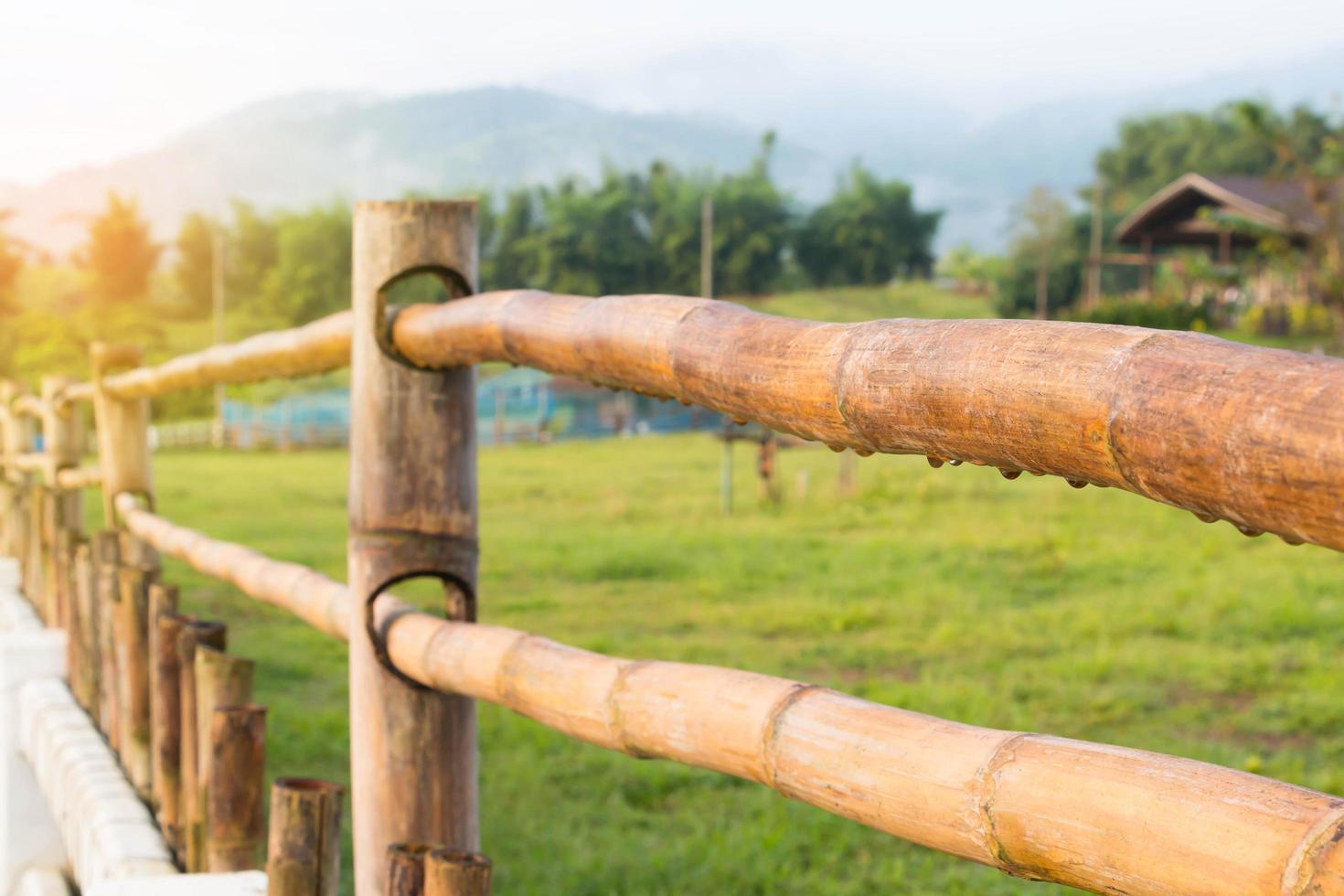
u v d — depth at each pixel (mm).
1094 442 857
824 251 75188
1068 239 59562
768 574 12383
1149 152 92938
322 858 2133
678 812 5520
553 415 40875
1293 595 10367
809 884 4609
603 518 17484
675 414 40312
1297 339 29531
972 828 1018
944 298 69750
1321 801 812
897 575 12023
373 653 2213
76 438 6645
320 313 77812
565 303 1708
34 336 69250
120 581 3932
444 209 2197
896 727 1143
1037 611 10156
